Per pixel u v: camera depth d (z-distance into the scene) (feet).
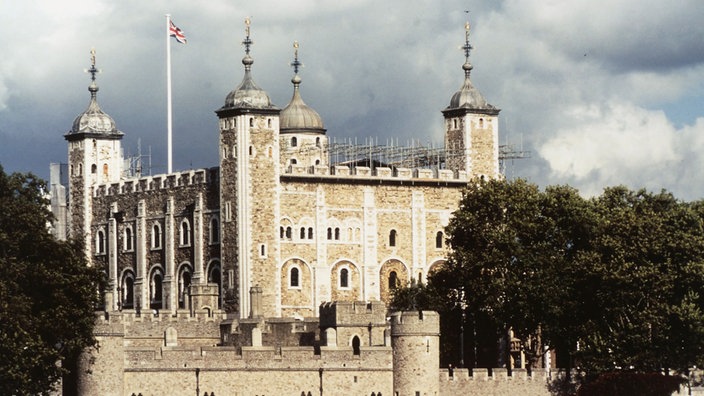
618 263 551.18
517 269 569.64
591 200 590.96
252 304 637.30
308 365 490.08
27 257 468.34
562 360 594.24
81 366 467.52
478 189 604.08
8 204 467.11
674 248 556.10
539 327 574.15
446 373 516.73
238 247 655.76
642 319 538.47
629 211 571.28
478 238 590.14
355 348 495.41
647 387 533.55
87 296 468.34
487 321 583.17
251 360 484.74
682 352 540.11
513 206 590.55
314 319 587.68
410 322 496.64
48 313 458.91
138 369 472.85
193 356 479.00
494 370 524.93
